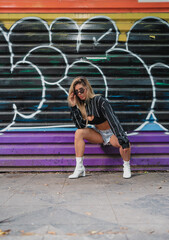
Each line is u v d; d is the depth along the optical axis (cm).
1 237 192
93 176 399
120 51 428
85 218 228
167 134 429
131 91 427
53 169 430
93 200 279
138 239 188
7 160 427
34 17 423
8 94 426
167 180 371
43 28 424
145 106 427
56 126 427
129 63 429
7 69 425
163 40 427
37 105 427
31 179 382
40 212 243
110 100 428
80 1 422
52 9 423
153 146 427
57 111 428
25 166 430
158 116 427
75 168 423
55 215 235
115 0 423
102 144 426
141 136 425
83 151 391
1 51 423
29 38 424
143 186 338
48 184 350
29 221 222
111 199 281
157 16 425
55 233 198
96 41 427
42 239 189
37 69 427
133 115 425
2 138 424
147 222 218
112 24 426
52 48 426
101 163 427
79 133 387
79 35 426
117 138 363
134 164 427
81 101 383
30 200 280
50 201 276
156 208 252
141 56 429
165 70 429
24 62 426
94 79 427
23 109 427
